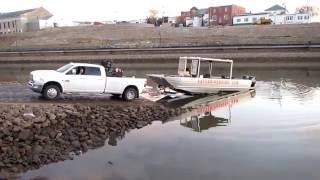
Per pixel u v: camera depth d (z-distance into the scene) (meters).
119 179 10.95
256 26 66.00
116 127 16.11
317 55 47.47
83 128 15.30
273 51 49.91
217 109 20.84
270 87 29.22
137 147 13.91
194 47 53.19
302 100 23.23
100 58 54.75
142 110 18.69
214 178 11.05
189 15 111.62
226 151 13.45
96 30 76.25
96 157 12.75
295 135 15.35
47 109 16.38
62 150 13.14
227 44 53.09
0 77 36.72
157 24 100.44
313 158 12.62
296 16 90.44
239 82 26.16
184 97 24.47
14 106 16.27
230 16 98.31
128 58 53.34
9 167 11.37
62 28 80.56
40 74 19.16
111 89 20.12
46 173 11.23
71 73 19.47
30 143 13.34
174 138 15.06
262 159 12.60
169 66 48.19
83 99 20.14
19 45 72.06
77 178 10.93
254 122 17.66
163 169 11.74
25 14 103.38
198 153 13.27
